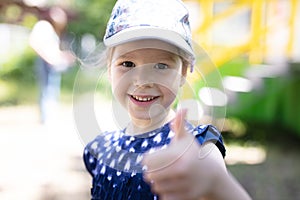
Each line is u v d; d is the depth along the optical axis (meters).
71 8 10.20
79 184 4.84
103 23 10.61
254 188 4.81
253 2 6.93
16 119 8.35
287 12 7.22
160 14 1.24
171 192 0.77
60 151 6.15
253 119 7.00
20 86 12.25
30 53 12.87
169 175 0.77
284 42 7.44
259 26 6.96
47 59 6.70
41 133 7.18
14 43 13.38
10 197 4.39
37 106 9.77
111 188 1.40
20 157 5.77
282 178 5.18
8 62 13.11
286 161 5.93
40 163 5.53
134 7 1.28
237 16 8.38
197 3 7.09
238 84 6.67
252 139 6.99
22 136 6.94
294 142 6.85
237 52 6.83
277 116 7.06
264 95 6.77
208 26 6.86
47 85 7.73
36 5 7.17
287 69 6.72
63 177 5.05
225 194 0.83
